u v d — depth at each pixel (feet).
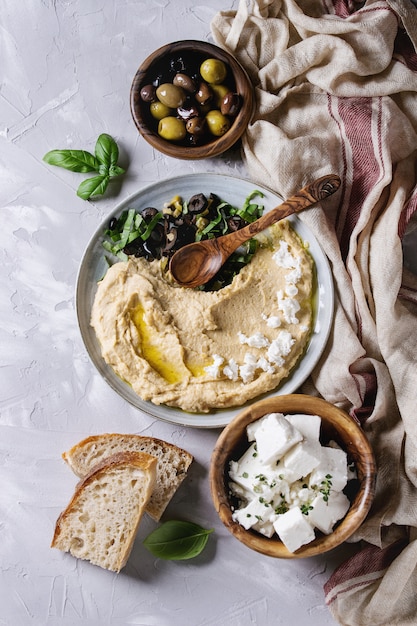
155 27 3.11
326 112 2.93
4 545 3.01
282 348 2.83
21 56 3.14
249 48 2.96
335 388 2.88
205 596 2.94
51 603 2.98
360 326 2.90
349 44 2.88
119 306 2.87
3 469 3.03
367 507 2.61
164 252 2.90
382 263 2.86
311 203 2.84
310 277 2.88
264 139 2.92
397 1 2.84
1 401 3.04
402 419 2.86
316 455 2.64
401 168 2.97
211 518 2.96
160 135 2.88
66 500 3.01
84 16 3.13
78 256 3.08
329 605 2.86
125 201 2.93
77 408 3.03
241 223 2.89
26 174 3.11
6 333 3.07
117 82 3.12
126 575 2.97
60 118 3.12
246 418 2.65
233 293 2.88
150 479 2.78
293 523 2.58
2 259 3.09
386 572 2.84
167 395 2.83
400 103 2.95
